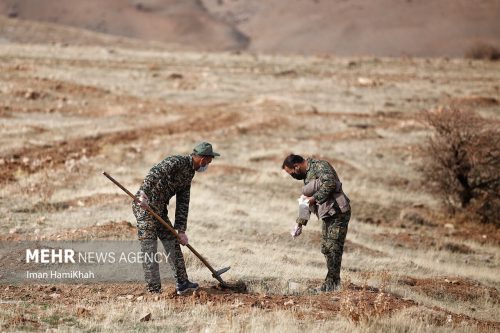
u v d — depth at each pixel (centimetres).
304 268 2777
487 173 5553
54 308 1862
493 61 16838
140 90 9769
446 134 5672
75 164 5212
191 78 11000
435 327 1916
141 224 1958
